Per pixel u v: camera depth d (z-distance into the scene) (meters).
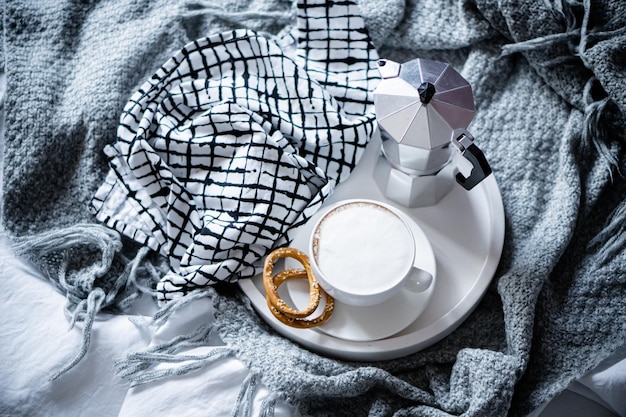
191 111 0.90
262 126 0.87
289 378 0.76
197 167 0.86
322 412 0.79
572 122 0.90
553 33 0.91
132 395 0.77
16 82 0.92
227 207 0.84
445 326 0.79
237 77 0.90
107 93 0.92
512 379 0.75
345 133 0.87
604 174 0.88
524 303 0.80
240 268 0.82
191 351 0.80
